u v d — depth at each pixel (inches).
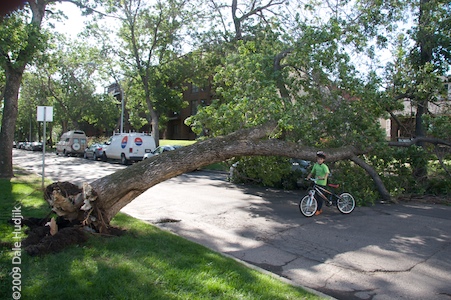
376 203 440.8
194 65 1128.2
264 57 487.5
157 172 255.9
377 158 492.1
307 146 427.2
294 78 507.8
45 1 607.2
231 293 161.2
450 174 496.7
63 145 1505.9
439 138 496.7
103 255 199.8
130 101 1587.1
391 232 303.0
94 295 150.7
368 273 210.7
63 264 182.9
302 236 287.3
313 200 361.4
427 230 311.1
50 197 232.2
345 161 480.1
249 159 512.7
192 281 170.6
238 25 887.1
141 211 370.3
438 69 570.3
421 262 230.7
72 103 1679.4
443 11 554.9
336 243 269.1
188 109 1775.3
